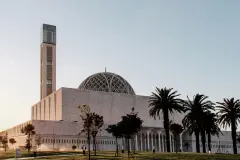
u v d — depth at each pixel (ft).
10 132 524.11
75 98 460.96
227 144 575.79
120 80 541.75
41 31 565.94
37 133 404.16
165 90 306.96
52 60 555.28
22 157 246.88
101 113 476.54
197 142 315.58
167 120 303.27
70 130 426.51
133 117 258.37
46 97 515.91
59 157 226.99
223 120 324.60
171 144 517.14
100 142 436.35
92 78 532.32
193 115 310.65
